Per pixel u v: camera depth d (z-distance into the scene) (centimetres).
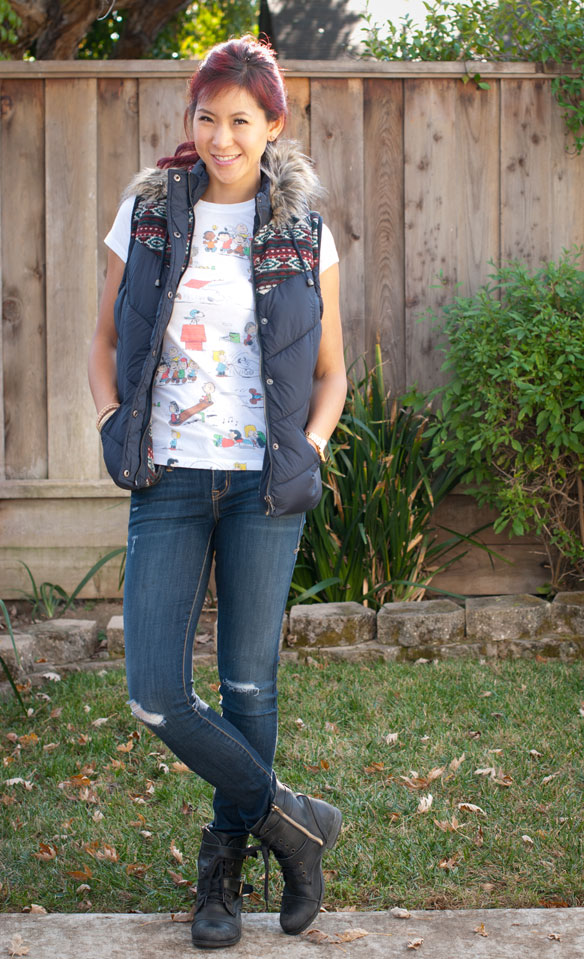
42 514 462
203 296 190
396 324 471
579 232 469
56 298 458
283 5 902
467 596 470
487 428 416
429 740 315
